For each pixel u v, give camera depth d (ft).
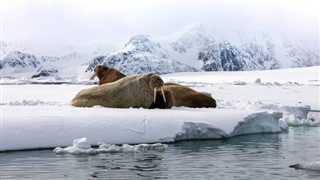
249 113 89.10
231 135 82.53
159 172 54.80
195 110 91.91
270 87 297.12
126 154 65.16
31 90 202.80
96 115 76.48
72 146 66.85
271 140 80.84
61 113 78.79
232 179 52.01
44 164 58.13
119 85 94.63
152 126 75.46
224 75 606.14
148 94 92.89
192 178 52.31
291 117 108.37
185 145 73.51
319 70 578.66
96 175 53.11
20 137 67.21
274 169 56.85
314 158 63.98
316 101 177.47
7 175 52.80
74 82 382.83
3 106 92.63
